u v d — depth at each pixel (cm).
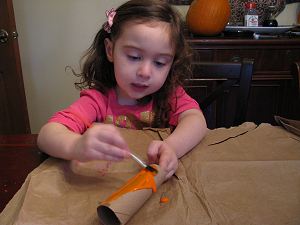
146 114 85
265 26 182
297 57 166
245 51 163
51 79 210
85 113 76
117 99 86
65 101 216
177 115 82
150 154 56
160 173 50
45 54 204
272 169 56
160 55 68
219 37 167
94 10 197
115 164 55
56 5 195
